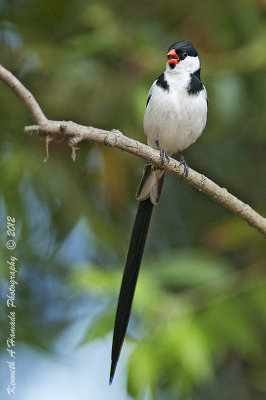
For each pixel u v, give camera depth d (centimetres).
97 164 1190
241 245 1173
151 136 960
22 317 1147
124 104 1153
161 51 1165
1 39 1232
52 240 1175
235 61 1149
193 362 884
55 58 1175
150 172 859
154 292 956
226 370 1170
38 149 1159
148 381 874
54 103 1155
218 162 1220
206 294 982
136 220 852
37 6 1248
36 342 1134
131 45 1145
